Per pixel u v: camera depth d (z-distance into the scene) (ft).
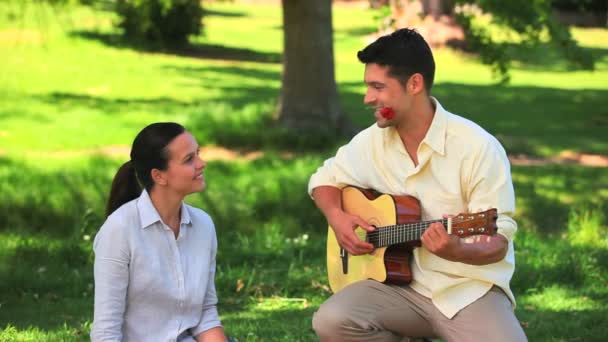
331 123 56.75
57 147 55.52
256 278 31.01
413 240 17.10
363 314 17.51
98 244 15.64
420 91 17.07
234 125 56.75
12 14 62.34
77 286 29.84
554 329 25.46
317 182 18.75
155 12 98.68
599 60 109.91
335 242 18.97
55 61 90.74
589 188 45.14
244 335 24.52
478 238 16.28
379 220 17.66
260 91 81.56
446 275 17.17
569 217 39.11
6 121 62.85
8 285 29.50
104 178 42.11
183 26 103.55
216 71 92.43
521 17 52.29
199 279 16.02
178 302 15.83
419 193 17.39
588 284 31.32
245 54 106.42
